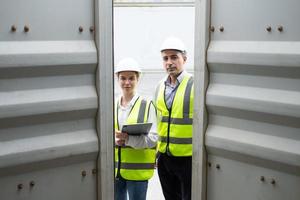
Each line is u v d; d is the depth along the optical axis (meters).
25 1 2.13
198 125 2.54
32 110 2.21
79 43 2.31
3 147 2.16
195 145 2.57
